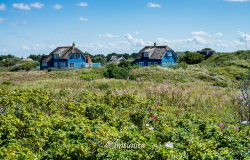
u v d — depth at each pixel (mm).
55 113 9789
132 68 41031
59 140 6504
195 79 34219
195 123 9023
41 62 69062
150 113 9633
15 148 5867
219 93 16188
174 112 11117
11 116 8016
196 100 13820
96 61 90188
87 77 28734
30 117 8516
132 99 12516
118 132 7160
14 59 113688
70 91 15773
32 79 33344
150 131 7699
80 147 5777
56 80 25344
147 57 63125
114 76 29281
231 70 42625
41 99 11539
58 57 66312
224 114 11367
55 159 5742
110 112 10109
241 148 6309
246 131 7883
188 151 5934
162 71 36469
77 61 67125
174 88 16906
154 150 5621
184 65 45688
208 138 7492
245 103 11781
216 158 5559
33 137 6602
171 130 7590
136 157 5484
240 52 62562
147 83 22234
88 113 9883
